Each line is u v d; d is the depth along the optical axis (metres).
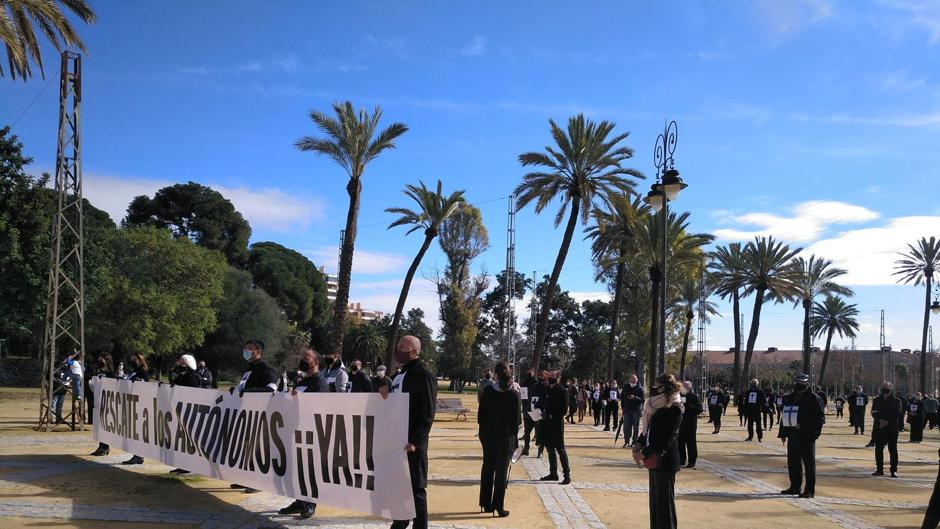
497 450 8.40
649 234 33.88
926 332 52.38
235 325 58.41
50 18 16.95
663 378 7.11
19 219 30.19
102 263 35.16
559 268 27.58
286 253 76.19
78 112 19.22
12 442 14.52
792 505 9.90
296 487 7.60
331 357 12.20
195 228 69.31
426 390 6.77
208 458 9.09
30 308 31.03
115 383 11.77
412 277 32.00
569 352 83.06
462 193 32.69
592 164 27.09
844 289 54.22
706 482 11.92
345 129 25.20
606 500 9.64
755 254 47.50
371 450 6.88
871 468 15.02
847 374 100.69
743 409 29.33
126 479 9.86
